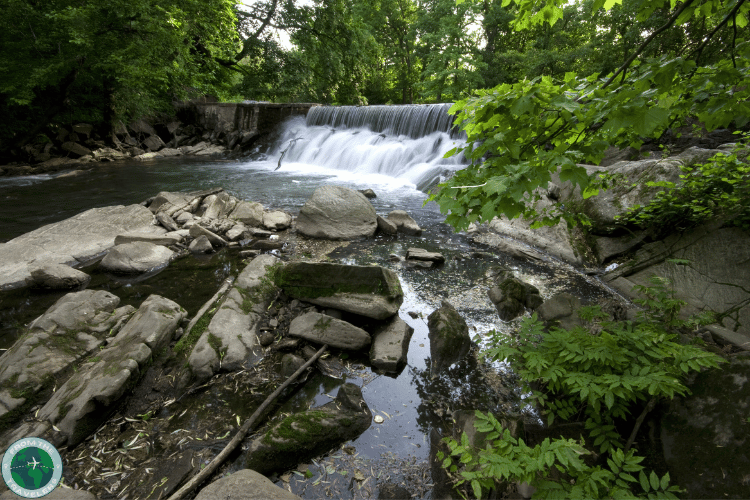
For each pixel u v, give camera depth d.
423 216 8.12
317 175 13.68
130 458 2.36
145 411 2.75
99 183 11.59
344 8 22.58
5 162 14.25
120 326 3.49
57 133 16.19
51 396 2.73
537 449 1.74
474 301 4.37
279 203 9.15
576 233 5.79
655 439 2.09
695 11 1.91
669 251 4.43
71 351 3.11
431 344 3.52
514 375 3.12
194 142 21.88
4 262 5.29
